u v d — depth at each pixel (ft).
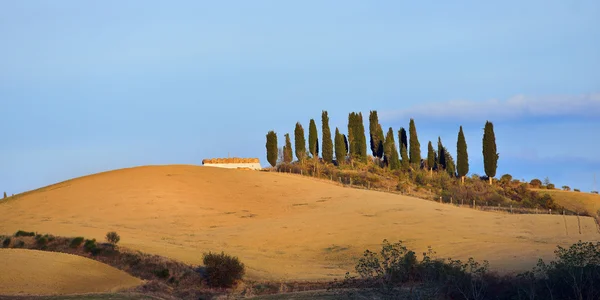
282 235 323.98
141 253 260.21
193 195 406.62
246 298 207.62
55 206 376.68
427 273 206.59
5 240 286.46
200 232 335.26
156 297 210.18
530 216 361.10
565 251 206.90
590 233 311.88
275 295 208.33
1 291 207.31
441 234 311.06
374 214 360.89
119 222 348.59
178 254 267.59
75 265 242.58
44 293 210.38
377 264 209.56
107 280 233.14
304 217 362.53
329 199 407.64
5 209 374.63
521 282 199.41
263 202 403.34
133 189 409.49
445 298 196.65
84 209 370.94
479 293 192.03
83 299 196.95
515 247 272.31
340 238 312.91
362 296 200.95
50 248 276.62
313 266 265.75
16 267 230.89
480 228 326.03
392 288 200.34
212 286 233.96
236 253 286.46
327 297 201.46
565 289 193.57
